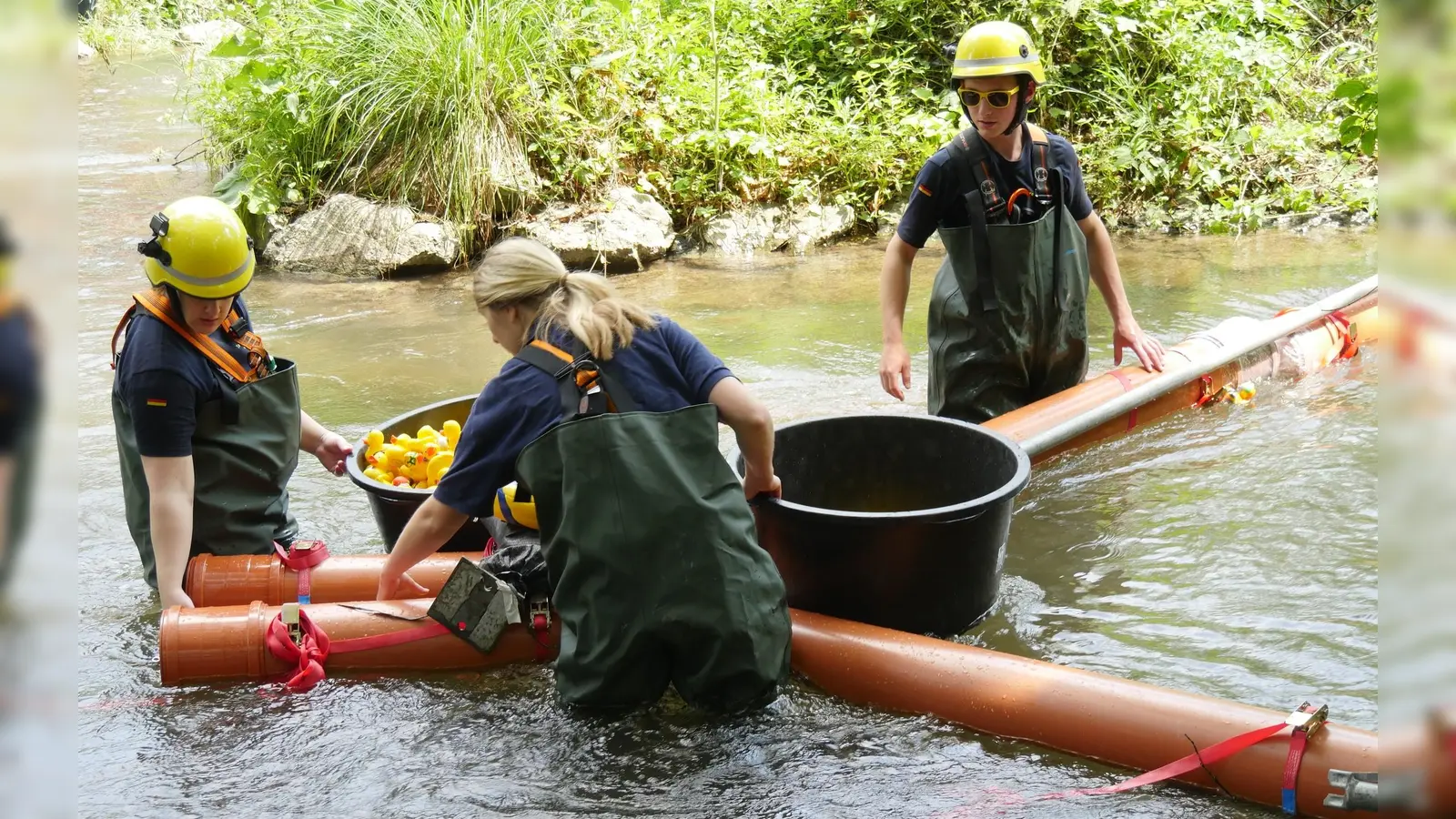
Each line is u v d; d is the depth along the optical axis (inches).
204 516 139.6
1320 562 144.1
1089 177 340.8
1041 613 136.1
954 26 371.6
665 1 389.7
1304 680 119.3
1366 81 163.2
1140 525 157.2
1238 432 187.3
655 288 287.0
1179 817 98.1
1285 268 284.4
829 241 328.5
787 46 386.6
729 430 199.0
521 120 322.3
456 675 127.3
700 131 329.4
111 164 364.5
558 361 114.0
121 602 145.2
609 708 117.3
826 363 230.2
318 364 234.2
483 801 104.8
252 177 317.4
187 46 523.8
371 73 321.1
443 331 253.9
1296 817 96.7
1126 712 105.7
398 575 124.8
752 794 104.6
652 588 112.0
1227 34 367.9
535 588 128.3
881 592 126.3
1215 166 339.9
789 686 122.1
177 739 115.7
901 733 113.5
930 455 144.2
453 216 309.1
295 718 119.3
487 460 115.5
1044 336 175.8
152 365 129.2
